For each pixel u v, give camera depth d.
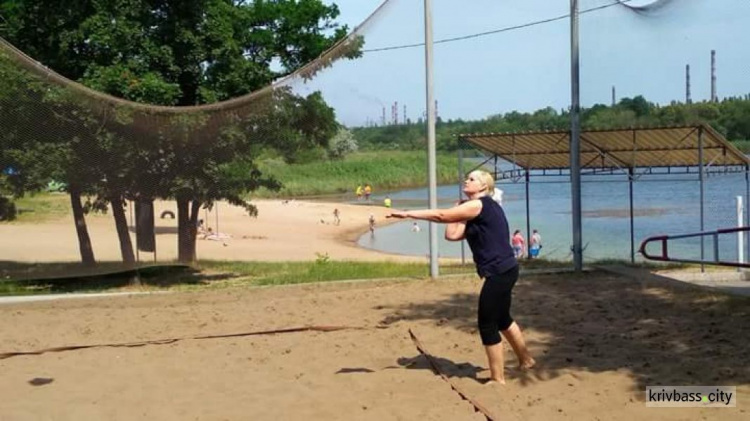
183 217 13.94
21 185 11.23
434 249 11.52
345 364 6.83
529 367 6.32
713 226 18.20
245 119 11.71
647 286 10.22
